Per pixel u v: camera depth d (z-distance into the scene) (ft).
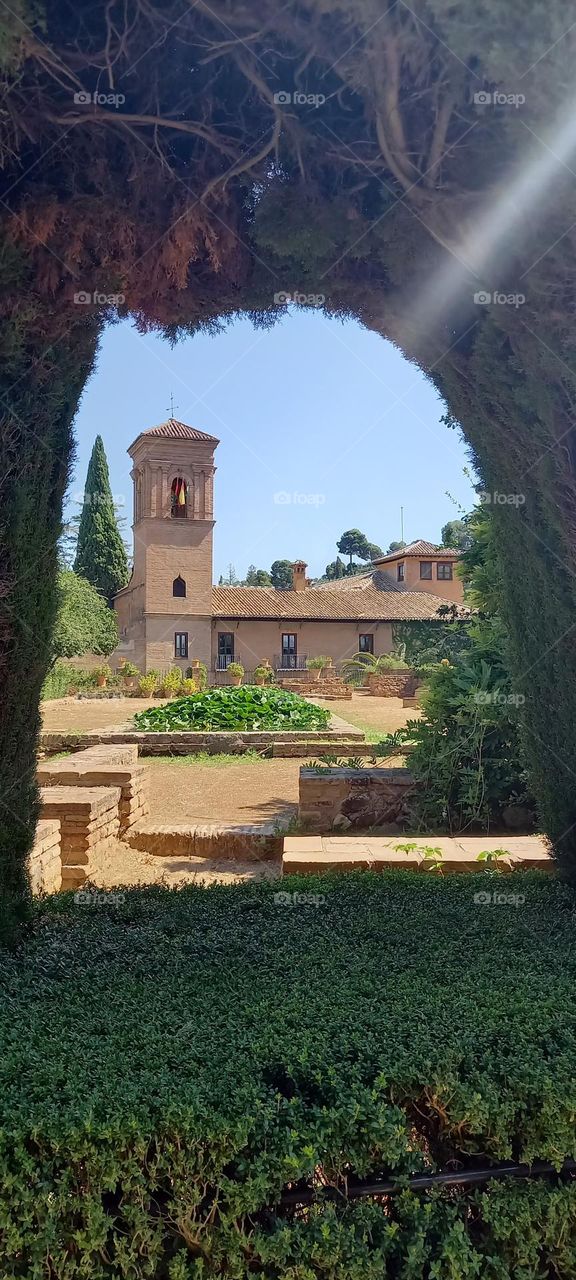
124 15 7.34
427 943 9.25
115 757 28.37
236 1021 6.97
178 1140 5.62
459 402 10.88
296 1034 6.65
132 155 8.46
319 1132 5.73
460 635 32.32
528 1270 5.86
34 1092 5.94
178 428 117.60
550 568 10.12
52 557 10.05
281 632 125.59
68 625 93.35
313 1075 6.11
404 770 24.58
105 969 8.50
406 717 68.28
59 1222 5.55
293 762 44.32
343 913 10.78
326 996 7.49
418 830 23.27
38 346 9.14
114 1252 5.60
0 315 8.71
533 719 11.15
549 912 10.61
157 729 50.96
